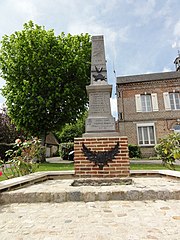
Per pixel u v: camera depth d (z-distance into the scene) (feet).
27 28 41.70
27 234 6.30
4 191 10.39
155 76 59.00
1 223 7.27
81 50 42.91
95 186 11.60
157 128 52.70
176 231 6.31
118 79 60.23
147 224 6.91
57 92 37.96
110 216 7.75
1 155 51.19
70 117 41.06
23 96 37.04
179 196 9.88
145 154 51.80
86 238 5.93
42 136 40.40
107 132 16.66
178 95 54.24
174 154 15.06
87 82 42.32
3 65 40.86
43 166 28.96
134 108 54.85
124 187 10.93
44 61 38.55
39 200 9.91
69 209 8.70
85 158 15.30
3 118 57.52
